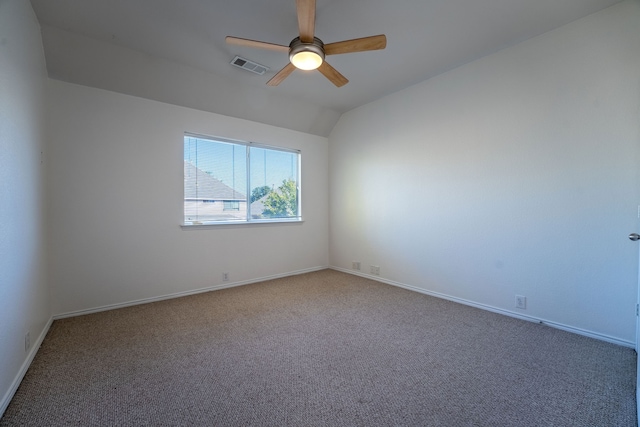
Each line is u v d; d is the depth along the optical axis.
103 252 2.75
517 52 2.52
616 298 2.06
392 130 3.62
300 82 3.28
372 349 2.01
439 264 3.16
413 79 3.22
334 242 4.57
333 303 2.98
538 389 1.55
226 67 2.92
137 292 2.94
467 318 2.56
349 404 1.44
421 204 3.32
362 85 3.37
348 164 4.29
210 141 3.46
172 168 3.15
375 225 3.89
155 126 3.03
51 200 2.48
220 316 2.62
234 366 1.79
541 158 2.40
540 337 2.18
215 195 3.51
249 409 1.40
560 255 2.31
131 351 1.96
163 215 3.09
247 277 3.75
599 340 2.12
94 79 2.65
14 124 1.61
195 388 1.57
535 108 2.42
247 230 3.75
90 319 2.53
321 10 2.07
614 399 1.46
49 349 1.98
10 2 1.58
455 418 1.34
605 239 2.10
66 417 1.34
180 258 3.21
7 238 1.47
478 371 1.73
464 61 2.83
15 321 1.56
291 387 1.58
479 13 2.12
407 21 2.21
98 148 2.71
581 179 2.20
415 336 2.21
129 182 2.88
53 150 2.49
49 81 2.48
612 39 2.05
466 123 2.88
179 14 2.12
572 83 2.23
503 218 2.64
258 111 3.70
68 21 2.18
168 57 2.72
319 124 4.34
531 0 1.98
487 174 2.74
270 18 2.17
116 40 2.44
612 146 2.06
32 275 1.92
